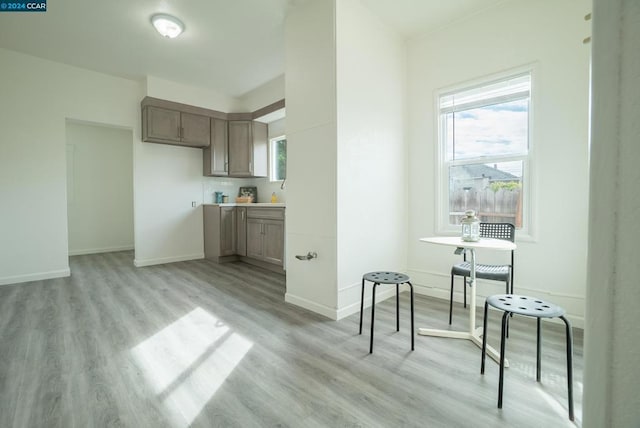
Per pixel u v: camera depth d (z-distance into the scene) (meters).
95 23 2.79
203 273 3.79
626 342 0.30
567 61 2.19
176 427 1.23
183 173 4.55
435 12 2.62
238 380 1.54
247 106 4.70
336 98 2.30
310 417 1.29
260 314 2.43
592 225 0.33
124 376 1.57
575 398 1.41
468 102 2.73
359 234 2.54
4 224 3.25
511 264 2.31
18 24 2.79
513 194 2.50
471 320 2.00
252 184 5.16
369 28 2.60
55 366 1.66
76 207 5.16
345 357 1.77
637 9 0.29
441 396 1.43
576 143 2.18
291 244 2.71
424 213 3.01
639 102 0.29
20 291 2.99
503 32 2.47
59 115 3.55
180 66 3.68
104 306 2.59
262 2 2.51
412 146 3.08
